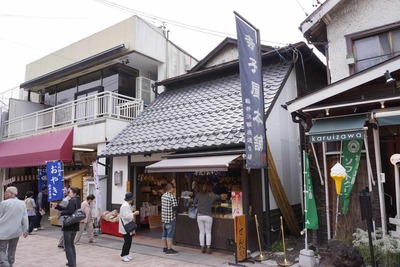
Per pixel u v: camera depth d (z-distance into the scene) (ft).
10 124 56.59
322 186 25.17
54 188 39.01
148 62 49.42
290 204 32.94
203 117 33.91
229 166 27.07
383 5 27.45
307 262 22.02
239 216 24.81
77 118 45.70
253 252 26.43
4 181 57.82
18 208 21.90
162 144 32.22
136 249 29.37
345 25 29.07
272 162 28.86
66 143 43.01
